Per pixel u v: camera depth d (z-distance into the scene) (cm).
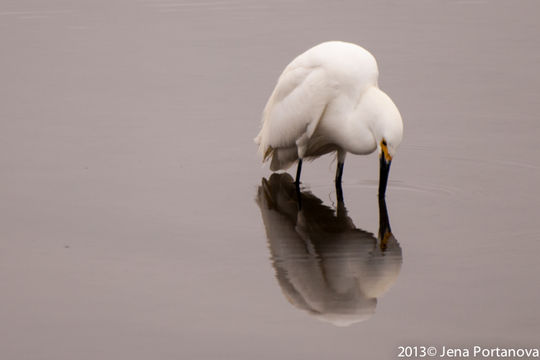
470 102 1725
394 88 1800
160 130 1655
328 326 984
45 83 1897
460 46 2030
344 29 2156
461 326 972
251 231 1243
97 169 1487
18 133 1642
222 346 947
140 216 1299
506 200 1323
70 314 1020
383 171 1299
